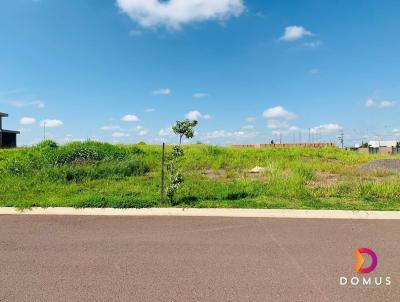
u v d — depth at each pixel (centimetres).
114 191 944
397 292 383
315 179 1155
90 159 1416
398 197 862
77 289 393
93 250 521
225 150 1997
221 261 473
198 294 379
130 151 1719
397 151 4925
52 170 1145
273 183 1000
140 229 630
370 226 641
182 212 745
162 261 475
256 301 363
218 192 910
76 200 820
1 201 834
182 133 835
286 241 556
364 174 1280
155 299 369
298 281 410
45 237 587
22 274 436
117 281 413
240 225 653
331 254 497
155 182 1081
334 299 367
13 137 3747
